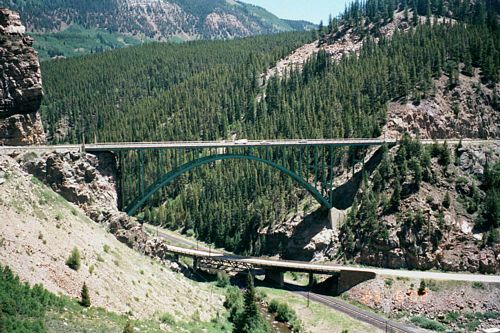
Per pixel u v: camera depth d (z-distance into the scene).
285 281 127.00
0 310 51.94
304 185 137.25
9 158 84.31
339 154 154.75
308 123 175.38
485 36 191.62
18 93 99.19
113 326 62.84
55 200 86.00
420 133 158.00
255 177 166.00
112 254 84.12
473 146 139.75
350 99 177.00
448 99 167.25
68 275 68.75
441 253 121.94
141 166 111.12
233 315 90.81
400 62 180.00
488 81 174.00
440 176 133.38
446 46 187.25
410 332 97.88
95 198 97.31
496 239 121.00
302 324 99.81
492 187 129.88
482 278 113.31
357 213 134.62
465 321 102.50
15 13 100.75
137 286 79.38
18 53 99.44
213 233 159.88
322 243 134.75
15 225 70.56
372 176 140.25
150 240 104.38
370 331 98.12
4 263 62.59
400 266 124.12
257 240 149.50
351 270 116.12
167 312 78.00
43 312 58.31
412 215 126.06
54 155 93.50
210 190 173.88
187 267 121.44
